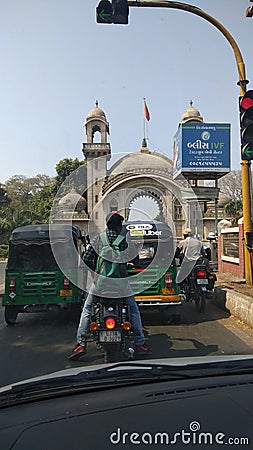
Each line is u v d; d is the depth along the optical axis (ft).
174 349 23.43
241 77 34.96
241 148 29.55
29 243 32.73
